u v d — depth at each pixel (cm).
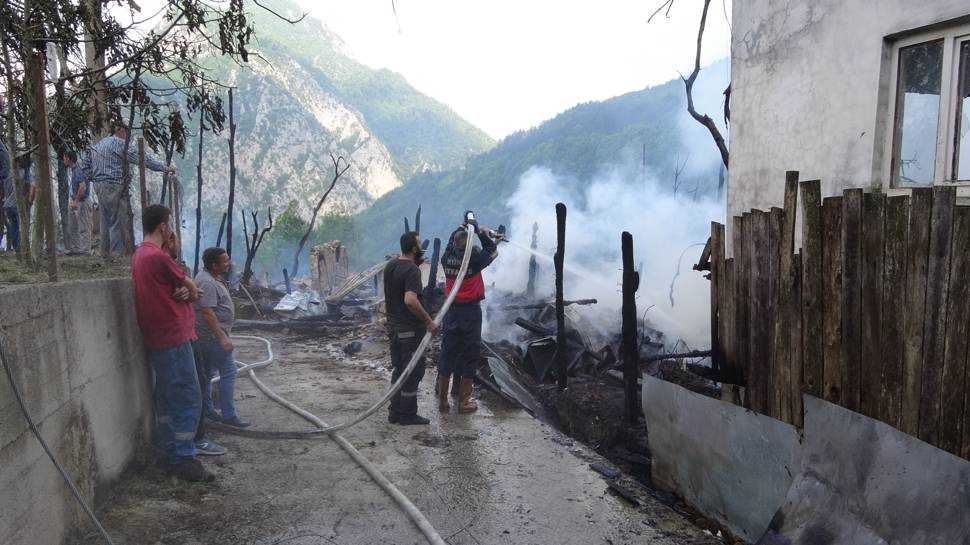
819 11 455
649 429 507
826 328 344
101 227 656
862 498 308
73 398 317
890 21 402
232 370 540
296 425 557
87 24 525
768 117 504
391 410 568
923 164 402
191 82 620
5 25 454
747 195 528
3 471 240
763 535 355
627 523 390
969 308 270
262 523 365
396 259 566
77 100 576
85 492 330
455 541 357
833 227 340
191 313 429
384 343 953
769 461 383
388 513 385
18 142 499
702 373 459
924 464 278
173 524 355
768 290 389
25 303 266
